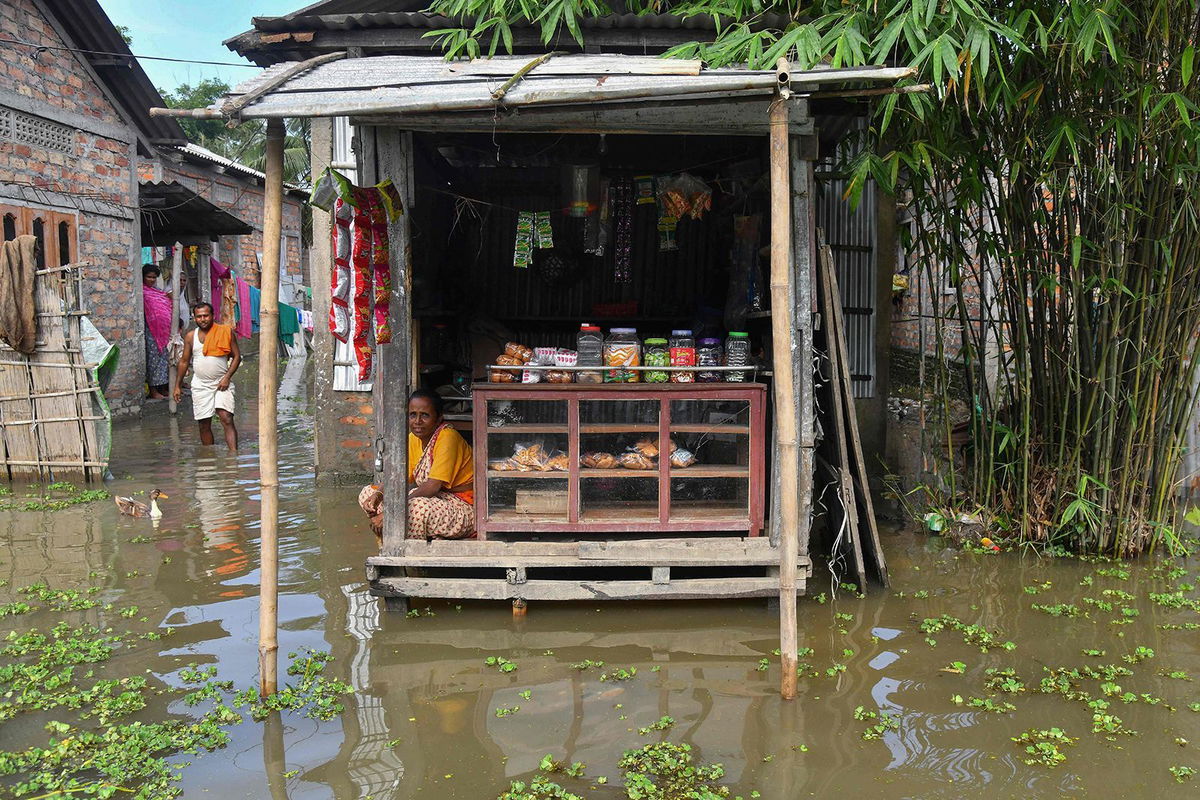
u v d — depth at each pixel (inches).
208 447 390.3
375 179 185.0
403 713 146.7
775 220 146.7
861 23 180.4
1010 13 182.7
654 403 195.5
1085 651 167.9
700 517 196.7
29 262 307.9
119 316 472.4
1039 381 228.4
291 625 183.3
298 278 1075.3
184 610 190.9
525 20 198.1
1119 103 193.3
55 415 314.8
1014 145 202.1
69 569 217.3
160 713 145.7
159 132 509.0
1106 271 201.5
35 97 408.2
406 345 190.1
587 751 134.4
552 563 188.2
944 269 253.8
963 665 161.8
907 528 254.2
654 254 288.7
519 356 200.7
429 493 194.9
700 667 164.2
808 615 189.3
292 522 261.3
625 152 233.1
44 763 129.6
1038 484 231.3
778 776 126.6
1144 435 215.5
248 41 214.2
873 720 142.8
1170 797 120.6
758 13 192.9
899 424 361.7
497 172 267.3
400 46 211.0
